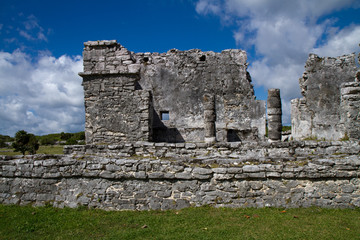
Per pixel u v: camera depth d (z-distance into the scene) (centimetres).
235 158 686
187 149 820
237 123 1462
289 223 512
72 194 646
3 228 527
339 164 601
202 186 614
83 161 653
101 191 638
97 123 1073
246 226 502
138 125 1045
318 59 1460
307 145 770
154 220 545
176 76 1488
